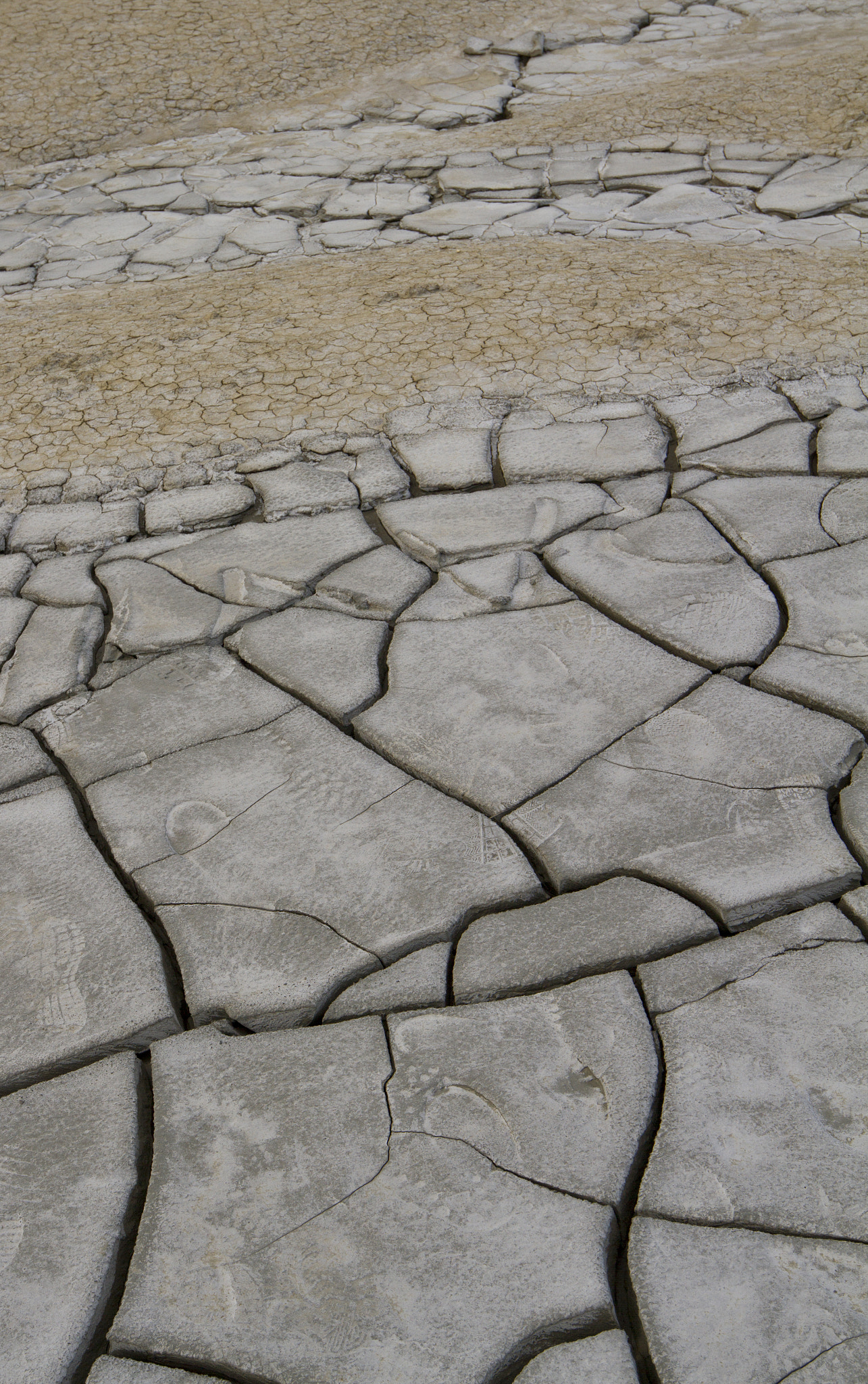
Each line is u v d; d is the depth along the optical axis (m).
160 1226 1.26
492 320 3.13
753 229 3.73
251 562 2.37
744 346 2.91
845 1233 1.19
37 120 5.51
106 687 2.07
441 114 5.38
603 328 3.04
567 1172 1.27
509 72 5.89
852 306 3.03
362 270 3.60
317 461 2.67
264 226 4.31
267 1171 1.30
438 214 4.20
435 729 1.90
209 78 5.83
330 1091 1.38
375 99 5.64
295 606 2.23
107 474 2.68
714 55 5.80
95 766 1.90
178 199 4.68
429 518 2.45
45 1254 1.24
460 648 2.07
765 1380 1.09
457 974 1.50
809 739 1.80
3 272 4.14
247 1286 1.20
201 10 6.37
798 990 1.44
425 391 2.86
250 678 2.06
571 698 1.93
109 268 4.07
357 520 2.47
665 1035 1.40
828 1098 1.32
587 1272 1.18
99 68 5.88
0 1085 1.42
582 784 1.76
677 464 2.55
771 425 2.63
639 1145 1.29
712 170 4.30
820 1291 1.15
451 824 1.72
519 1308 1.16
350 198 4.48
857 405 2.66
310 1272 1.21
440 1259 1.21
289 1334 1.16
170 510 2.55
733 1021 1.41
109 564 2.41
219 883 1.66
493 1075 1.38
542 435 2.68
